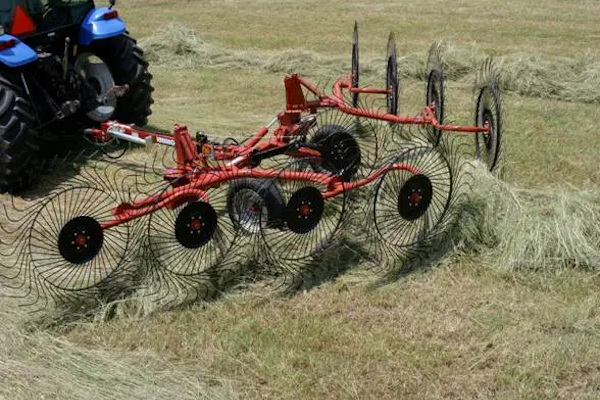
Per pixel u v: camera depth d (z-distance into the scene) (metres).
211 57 11.80
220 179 5.21
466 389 4.14
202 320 4.79
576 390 4.14
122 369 4.23
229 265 5.33
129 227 5.19
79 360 4.30
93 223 4.79
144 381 4.13
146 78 7.98
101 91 7.75
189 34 12.38
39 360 4.30
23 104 6.47
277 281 5.22
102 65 7.75
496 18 15.81
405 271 5.33
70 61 7.46
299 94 6.61
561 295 5.03
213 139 7.91
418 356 4.39
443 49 10.72
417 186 5.20
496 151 6.53
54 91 7.21
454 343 4.52
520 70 9.93
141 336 4.62
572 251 5.35
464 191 5.73
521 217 5.55
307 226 5.17
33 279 5.16
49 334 4.61
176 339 4.59
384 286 5.14
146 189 6.66
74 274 5.15
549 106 9.23
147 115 8.22
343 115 8.00
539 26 14.91
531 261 5.34
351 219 5.78
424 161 5.71
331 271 5.35
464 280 5.22
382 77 10.67
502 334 4.60
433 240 5.56
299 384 4.16
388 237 5.52
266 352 4.42
